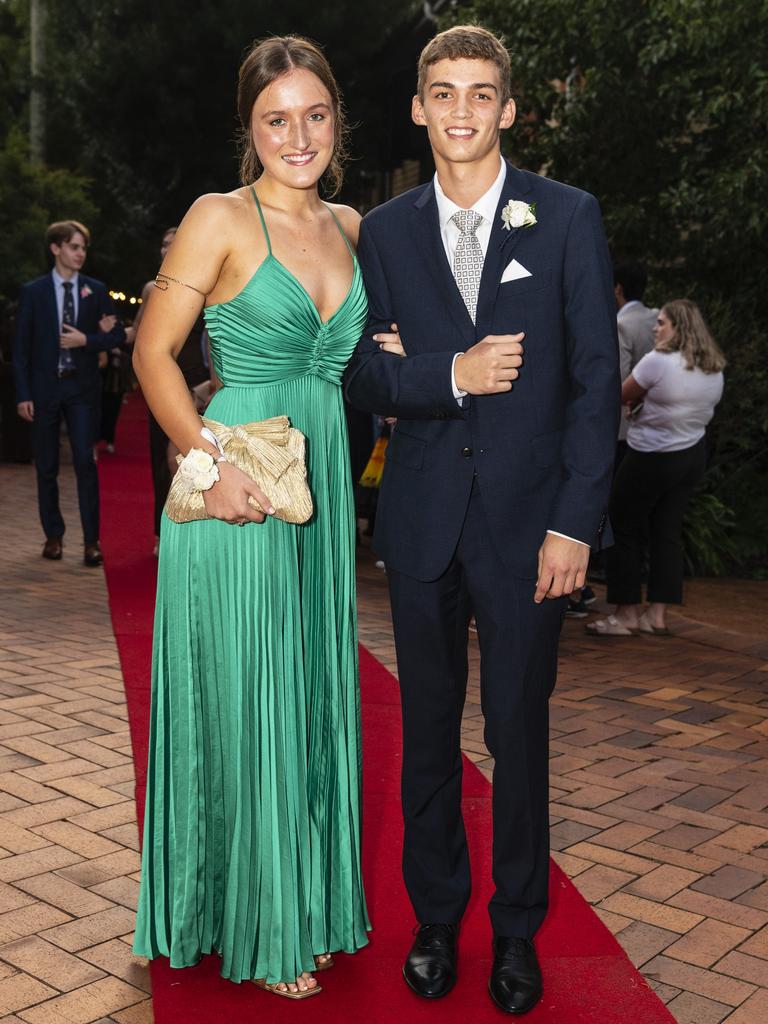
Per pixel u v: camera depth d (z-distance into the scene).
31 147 19.08
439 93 2.41
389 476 2.66
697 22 8.49
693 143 9.85
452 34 2.41
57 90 22.12
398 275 2.56
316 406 2.66
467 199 2.48
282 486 2.45
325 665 2.69
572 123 10.20
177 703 2.59
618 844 3.39
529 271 2.43
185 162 22.23
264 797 2.53
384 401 2.52
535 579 2.49
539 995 2.50
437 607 2.57
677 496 6.21
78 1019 2.42
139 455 14.03
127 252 22.55
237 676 2.54
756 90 8.52
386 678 5.08
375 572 7.86
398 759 4.01
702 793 3.84
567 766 4.06
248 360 2.55
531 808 2.53
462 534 2.54
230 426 2.56
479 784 3.82
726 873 3.22
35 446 7.36
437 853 2.65
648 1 9.04
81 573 7.10
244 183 2.76
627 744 4.34
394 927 2.86
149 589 6.66
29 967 2.61
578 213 2.44
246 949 2.54
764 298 9.73
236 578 2.53
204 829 2.60
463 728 4.42
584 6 9.48
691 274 9.93
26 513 9.42
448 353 2.44
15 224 15.95
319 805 2.66
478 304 2.48
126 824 3.38
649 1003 2.52
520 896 2.55
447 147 2.42
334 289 2.59
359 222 2.77
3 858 3.13
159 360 2.51
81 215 17.25
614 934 2.85
